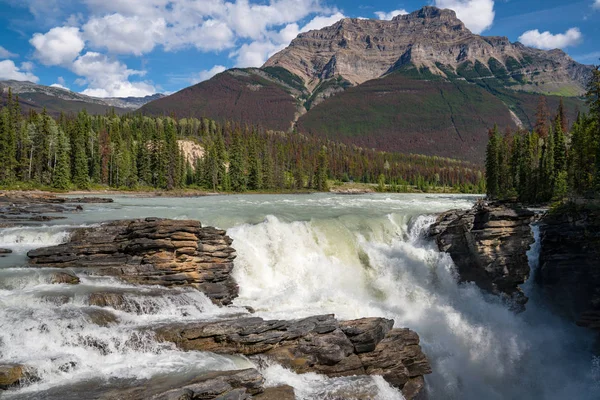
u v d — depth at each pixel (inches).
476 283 1285.7
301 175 6230.3
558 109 3949.3
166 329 713.0
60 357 600.4
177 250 1019.9
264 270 1231.5
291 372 706.8
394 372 770.2
